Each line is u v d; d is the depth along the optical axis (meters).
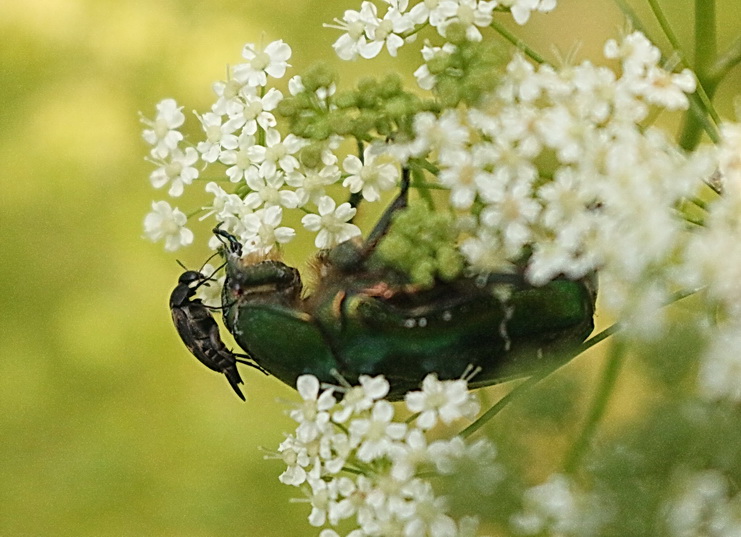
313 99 0.14
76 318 0.21
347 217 0.15
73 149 0.22
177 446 0.20
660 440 0.13
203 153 0.15
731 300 0.13
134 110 0.22
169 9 0.22
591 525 0.13
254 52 0.15
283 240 0.15
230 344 0.18
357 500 0.14
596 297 0.14
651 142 0.14
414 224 0.14
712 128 0.14
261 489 0.20
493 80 0.14
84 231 0.22
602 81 0.14
